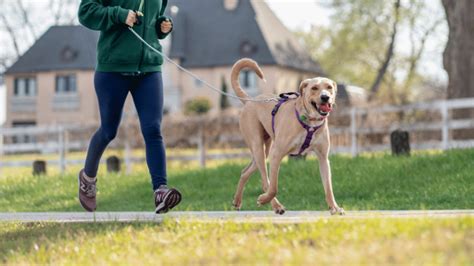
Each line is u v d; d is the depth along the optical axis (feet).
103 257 20.02
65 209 43.34
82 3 24.84
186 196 46.37
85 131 73.15
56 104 178.29
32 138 142.00
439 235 18.74
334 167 47.09
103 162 71.61
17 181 53.88
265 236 20.94
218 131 67.56
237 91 27.96
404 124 62.80
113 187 48.98
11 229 24.80
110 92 24.95
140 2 25.05
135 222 23.95
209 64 172.65
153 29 25.52
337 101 68.64
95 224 24.25
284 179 46.37
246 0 178.70
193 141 67.51
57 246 21.58
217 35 175.73
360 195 42.32
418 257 17.07
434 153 48.44
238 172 49.73
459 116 66.95
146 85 25.21
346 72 180.65
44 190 49.83
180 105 173.27
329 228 20.72
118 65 24.77
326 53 186.80
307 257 17.72
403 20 153.48
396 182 43.11
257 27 174.70
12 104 181.68
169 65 173.47
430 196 39.29
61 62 177.58
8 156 106.83
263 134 27.45
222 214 26.53
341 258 17.40
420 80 162.20
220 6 179.32
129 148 68.18
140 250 20.30
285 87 176.35
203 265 18.19
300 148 24.89
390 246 18.12
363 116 63.87
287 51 179.93
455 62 70.38
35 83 181.27
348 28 161.89
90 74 176.86
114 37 24.68
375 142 65.26
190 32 177.17
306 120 24.31
